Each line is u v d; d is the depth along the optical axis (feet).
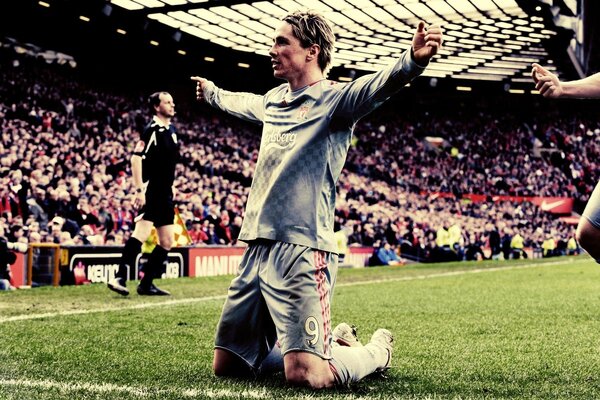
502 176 121.08
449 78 102.22
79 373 9.57
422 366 10.66
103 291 26.73
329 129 8.85
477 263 66.44
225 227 56.29
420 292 28.94
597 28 115.03
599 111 126.82
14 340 13.12
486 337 14.58
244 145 96.84
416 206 102.94
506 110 126.31
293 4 61.93
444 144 124.06
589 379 9.55
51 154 56.54
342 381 8.50
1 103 70.23
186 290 28.27
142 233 24.31
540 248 98.12
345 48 81.61
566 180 122.52
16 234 34.45
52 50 81.20
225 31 71.26
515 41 78.07
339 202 78.89
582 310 21.03
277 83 98.43
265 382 8.79
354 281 37.27
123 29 66.59
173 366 10.29
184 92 96.22
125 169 62.59
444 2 63.10
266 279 8.63
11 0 60.80
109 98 83.82
